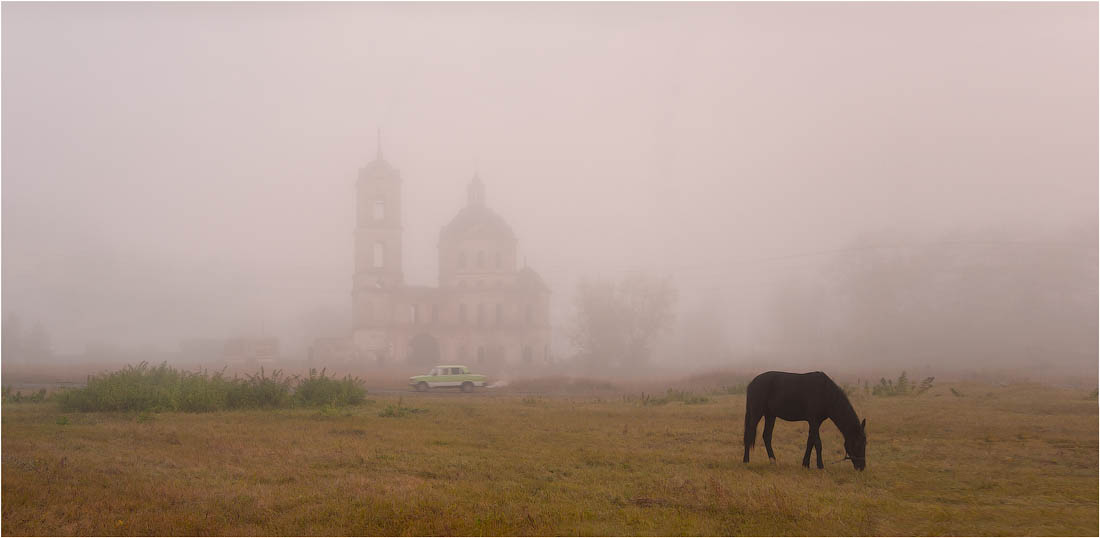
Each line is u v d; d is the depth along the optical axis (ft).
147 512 29.12
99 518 28.37
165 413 70.28
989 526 27.27
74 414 68.85
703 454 44.73
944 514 28.84
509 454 44.16
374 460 41.55
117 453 43.37
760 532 26.45
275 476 36.65
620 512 29.48
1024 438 50.14
